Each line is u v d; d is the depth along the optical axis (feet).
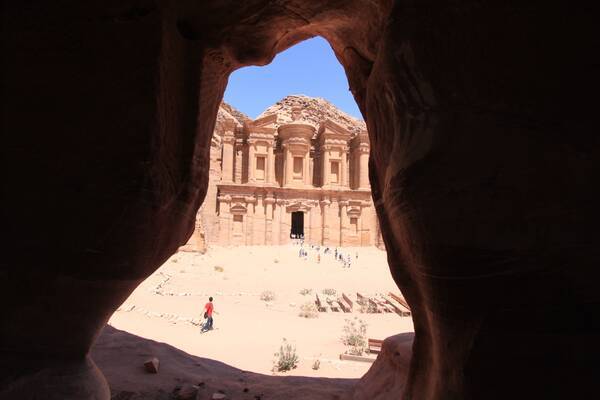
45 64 13.51
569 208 9.00
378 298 88.12
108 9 13.85
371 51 20.35
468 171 9.84
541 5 9.19
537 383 9.54
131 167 13.80
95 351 30.37
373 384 24.77
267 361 38.17
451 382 11.22
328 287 101.86
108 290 15.29
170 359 31.86
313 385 28.40
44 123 13.50
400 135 11.68
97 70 13.79
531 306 9.51
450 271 10.40
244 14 19.17
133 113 13.91
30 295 13.96
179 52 17.03
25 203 13.51
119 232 14.20
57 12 13.55
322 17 20.38
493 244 9.64
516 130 9.40
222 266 123.65
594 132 8.87
